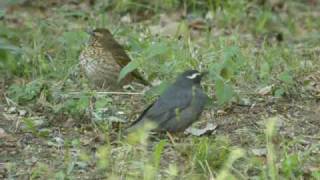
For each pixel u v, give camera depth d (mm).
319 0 20594
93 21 18266
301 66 15523
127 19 18859
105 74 14891
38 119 13156
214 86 14234
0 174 11297
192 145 11750
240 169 11273
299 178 11016
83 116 13133
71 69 15242
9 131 12773
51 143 12250
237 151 10742
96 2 19625
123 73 13789
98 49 14867
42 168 11211
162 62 15375
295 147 12062
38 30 17312
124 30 17391
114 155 11602
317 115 13461
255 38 18266
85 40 16094
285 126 13016
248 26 18812
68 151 11734
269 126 11164
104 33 14969
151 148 12062
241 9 19203
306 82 14625
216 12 19125
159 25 18469
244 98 14133
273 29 18984
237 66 14188
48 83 14555
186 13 19344
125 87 15000
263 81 14781
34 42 16281
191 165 11273
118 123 12938
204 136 12438
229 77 14047
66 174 11180
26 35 17016
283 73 14336
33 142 12352
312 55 16547
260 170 11133
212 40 17406
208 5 19453
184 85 12414
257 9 19578
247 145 12227
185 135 12648
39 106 13703
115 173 11039
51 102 13812
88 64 14898
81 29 17734
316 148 11992
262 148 12062
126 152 11508
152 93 13703
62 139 12430
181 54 15547
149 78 15102
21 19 18797
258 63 15609
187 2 19531
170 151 11914
